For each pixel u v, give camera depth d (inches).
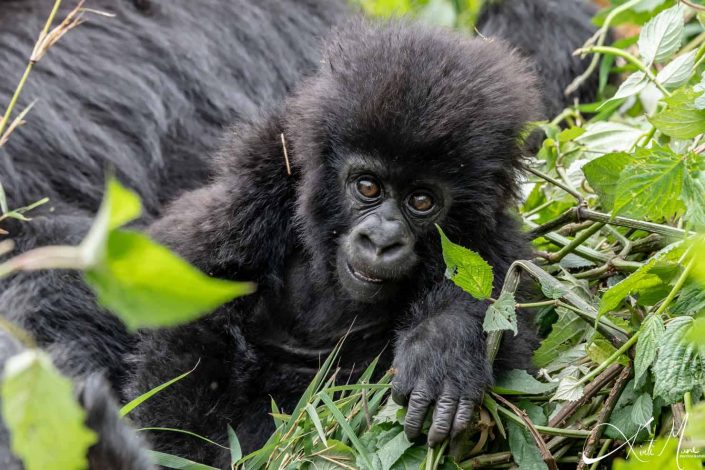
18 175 356.5
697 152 283.4
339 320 309.6
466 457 251.4
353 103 280.1
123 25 405.1
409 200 278.7
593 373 249.4
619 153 278.1
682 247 244.5
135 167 385.1
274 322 318.7
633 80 319.6
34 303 325.7
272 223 317.4
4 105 368.2
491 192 283.4
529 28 477.4
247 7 435.2
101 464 195.8
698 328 170.6
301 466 258.8
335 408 249.0
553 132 361.1
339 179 289.6
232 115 411.8
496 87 286.4
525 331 274.8
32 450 108.5
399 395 246.7
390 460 243.6
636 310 262.8
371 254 271.4
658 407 249.8
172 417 293.7
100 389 205.5
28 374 107.8
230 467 293.4
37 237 341.4
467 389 241.0
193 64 410.0
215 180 342.3
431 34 302.2
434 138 268.4
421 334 254.7
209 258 311.6
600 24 415.2
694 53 315.3
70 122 377.1
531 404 256.8
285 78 435.2
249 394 307.4
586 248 303.6
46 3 400.5
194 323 303.6
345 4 476.7
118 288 94.1
